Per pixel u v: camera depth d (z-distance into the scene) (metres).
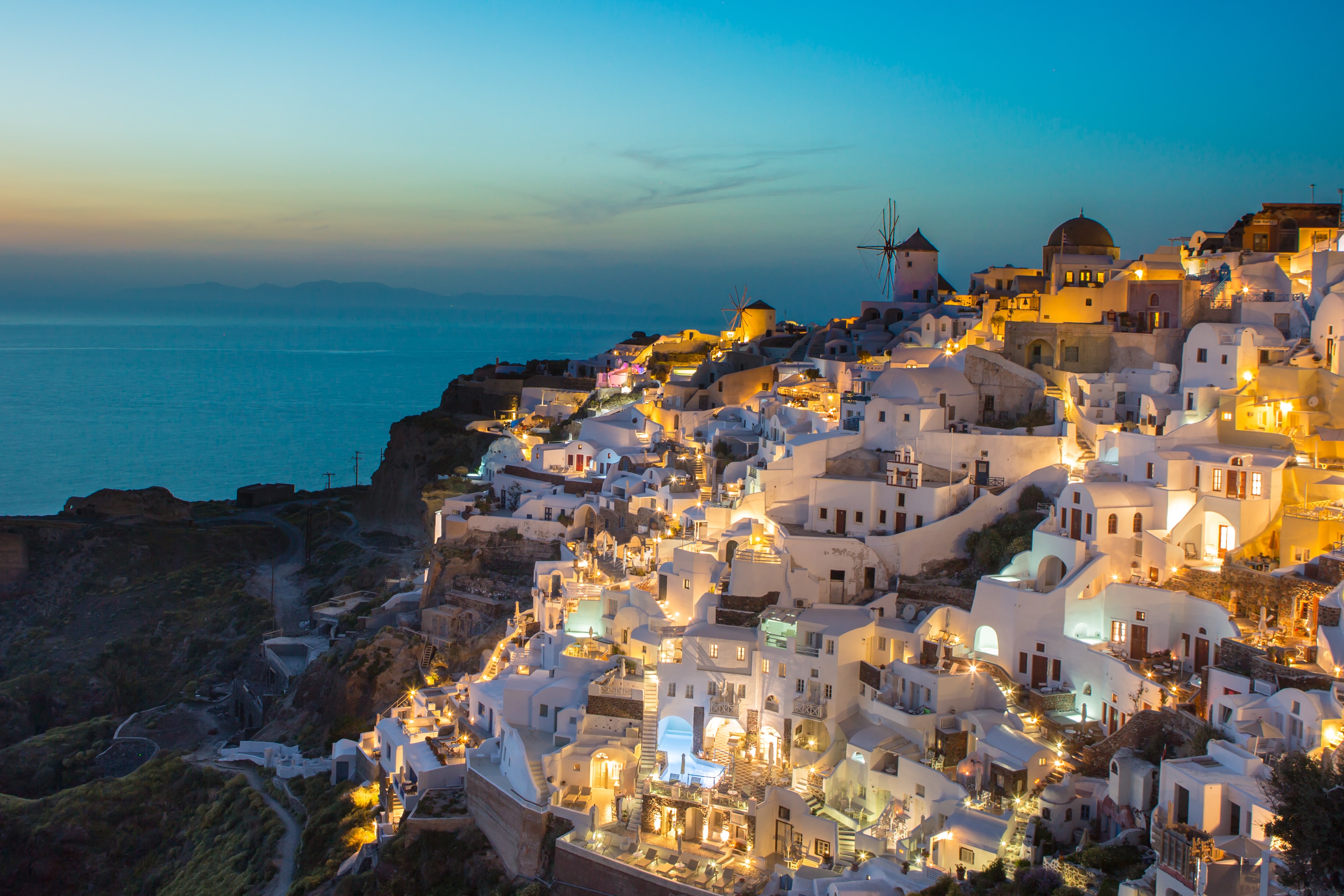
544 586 109.25
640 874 67.44
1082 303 107.50
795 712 74.25
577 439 154.75
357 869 83.81
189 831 109.94
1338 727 52.38
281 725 127.88
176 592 190.75
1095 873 54.66
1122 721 66.88
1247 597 66.00
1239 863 47.53
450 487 162.38
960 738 67.75
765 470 98.50
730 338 197.75
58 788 131.25
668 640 81.44
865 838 66.12
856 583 87.31
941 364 107.94
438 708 102.62
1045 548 76.75
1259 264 103.31
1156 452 78.06
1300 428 79.81
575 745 78.25
